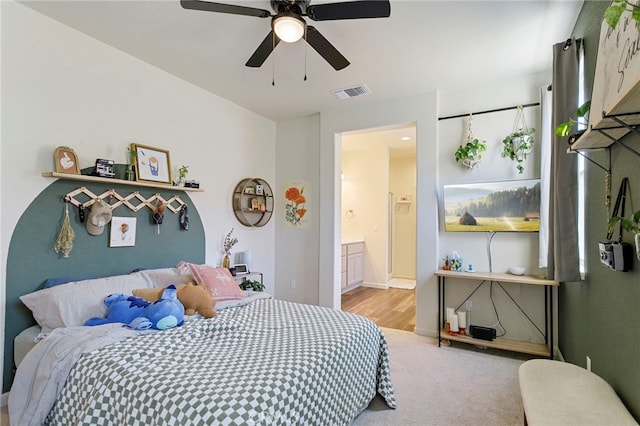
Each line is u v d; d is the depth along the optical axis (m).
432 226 3.67
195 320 2.29
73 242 2.55
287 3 2.00
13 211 2.25
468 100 3.61
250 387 1.37
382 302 5.26
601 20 1.84
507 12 2.30
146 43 2.75
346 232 6.65
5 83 2.21
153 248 3.15
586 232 2.21
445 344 3.42
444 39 2.64
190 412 1.24
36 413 1.63
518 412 2.18
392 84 3.52
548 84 3.24
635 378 1.41
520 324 3.32
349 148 6.41
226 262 3.87
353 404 1.97
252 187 4.29
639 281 1.37
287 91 3.73
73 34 2.56
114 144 2.83
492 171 3.49
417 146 3.77
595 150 1.87
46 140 2.41
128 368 1.53
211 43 2.75
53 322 2.17
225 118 3.97
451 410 2.21
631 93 1.03
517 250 3.37
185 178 3.44
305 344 1.85
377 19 2.37
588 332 2.13
